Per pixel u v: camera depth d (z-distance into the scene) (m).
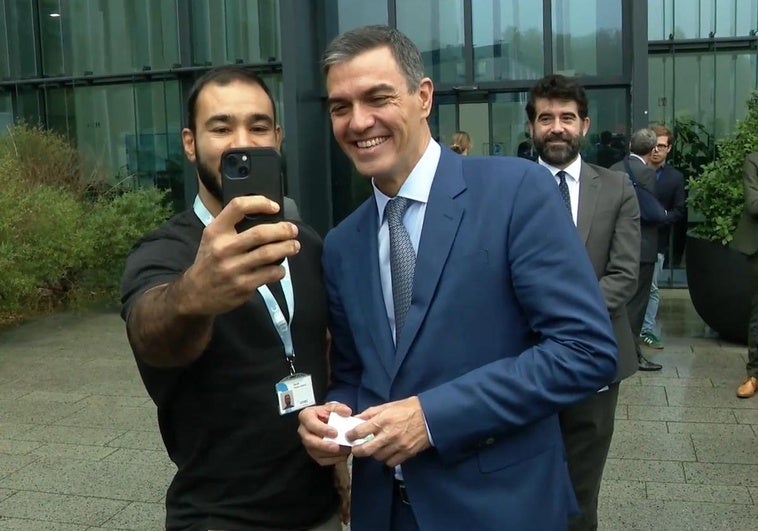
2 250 8.12
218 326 1.84
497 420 1.69
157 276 1.80
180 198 12.99
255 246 1.35
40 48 13.31
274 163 1.58
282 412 1.83
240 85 1.91
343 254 2.00
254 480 1.89
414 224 1.87
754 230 5.82
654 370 6.50
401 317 1.84
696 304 7.55
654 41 10.86
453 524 1.78
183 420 1.90
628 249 2.97
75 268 9.71
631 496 4.07
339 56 1.80
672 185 7.57
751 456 4.58
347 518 2.21
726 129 10.85
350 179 11.99
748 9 10.70
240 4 12.45
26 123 12.16
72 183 11.13
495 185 1.80
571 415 2.84
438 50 11.52
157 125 12.99
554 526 1.84
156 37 12.86
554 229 1.76
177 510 1.94
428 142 1.90
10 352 7.82
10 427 5.46
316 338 2.01
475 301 1.77
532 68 11.34
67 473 4.59
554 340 1.71
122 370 7.02
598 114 11.00
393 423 1.68
